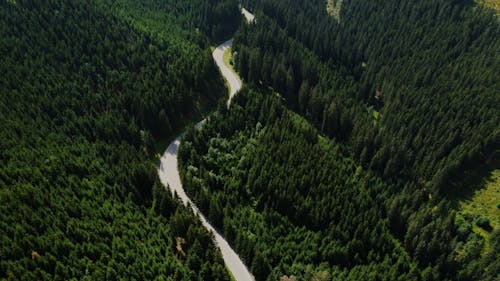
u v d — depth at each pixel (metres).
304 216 74.06
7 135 69.31
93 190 66.12
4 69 83.19
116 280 52.75
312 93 107.56
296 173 79.06
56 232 55.12
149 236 62.41
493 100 107.19
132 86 96.50
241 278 62.78
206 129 91.38
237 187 78.81
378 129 98.81
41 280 49.12
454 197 90.19
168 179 80.56
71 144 75.44
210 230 68.50
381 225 75.88
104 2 125.94
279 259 67.56
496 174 93.44
